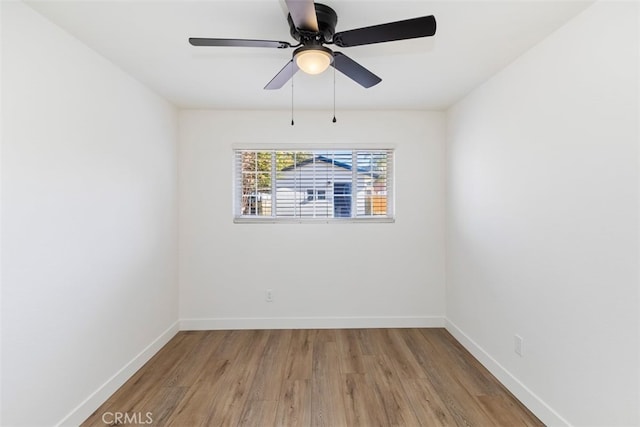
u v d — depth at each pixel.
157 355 2.68
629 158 1.36
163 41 1.88
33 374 1.56
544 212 1.84
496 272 2.33
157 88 2.64
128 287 2.35
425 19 1.33
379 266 3.28
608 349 1.45
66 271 1.77
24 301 1.52
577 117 1.61
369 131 3.26
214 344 2.89
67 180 1.78
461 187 2.89
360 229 3.28
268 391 2.14
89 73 1.94
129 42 1.89
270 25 1.73
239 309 3.26
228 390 2.16
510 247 2.16
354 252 3.27
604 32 1.46
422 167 3.27
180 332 3.18
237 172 3.31
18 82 1.49
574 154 1.63
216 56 2.08
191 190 3.23
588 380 1.55
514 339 2.11
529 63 1.97
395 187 3.28
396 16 1.63
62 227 1.74
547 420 1.80
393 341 2.95
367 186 3.32
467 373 2.38
